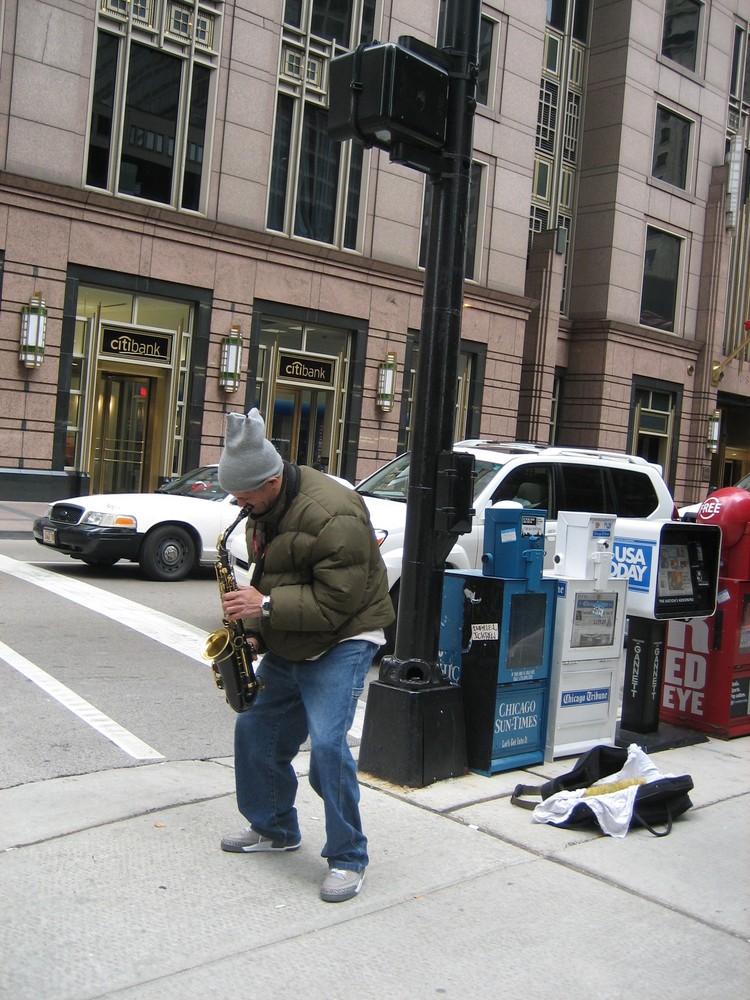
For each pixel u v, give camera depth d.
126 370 19.44
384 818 4.46
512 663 5.17
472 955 3.29
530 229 27.84
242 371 20.53
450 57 4.95
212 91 19.83
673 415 30.92
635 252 28.88
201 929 3.37
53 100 17.77
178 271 19.47
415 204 23.17
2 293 17.39
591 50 28.69
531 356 27.08
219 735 5.80
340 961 3.20
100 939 3.26
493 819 4.52
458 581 5.23
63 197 17.83
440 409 4.95
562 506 9.19
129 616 9.23
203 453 20.22
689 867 4.11
